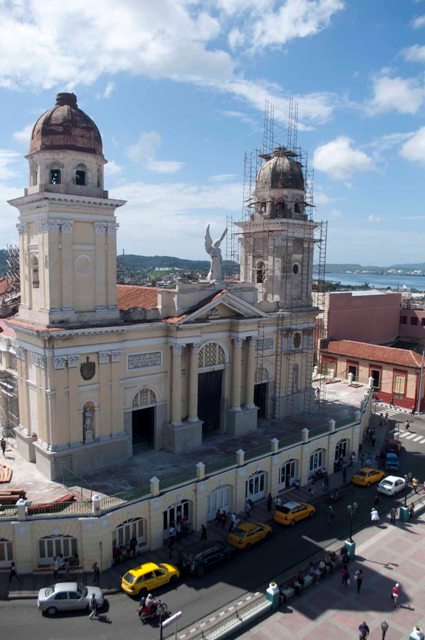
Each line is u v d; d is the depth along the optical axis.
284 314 45.50
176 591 27.58
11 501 29.61
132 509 29.70
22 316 34.97
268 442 40.69
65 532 28.17
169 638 23.86
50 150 31.48
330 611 26.64
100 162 33.41
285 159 46.91
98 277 33.69
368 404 54.09
